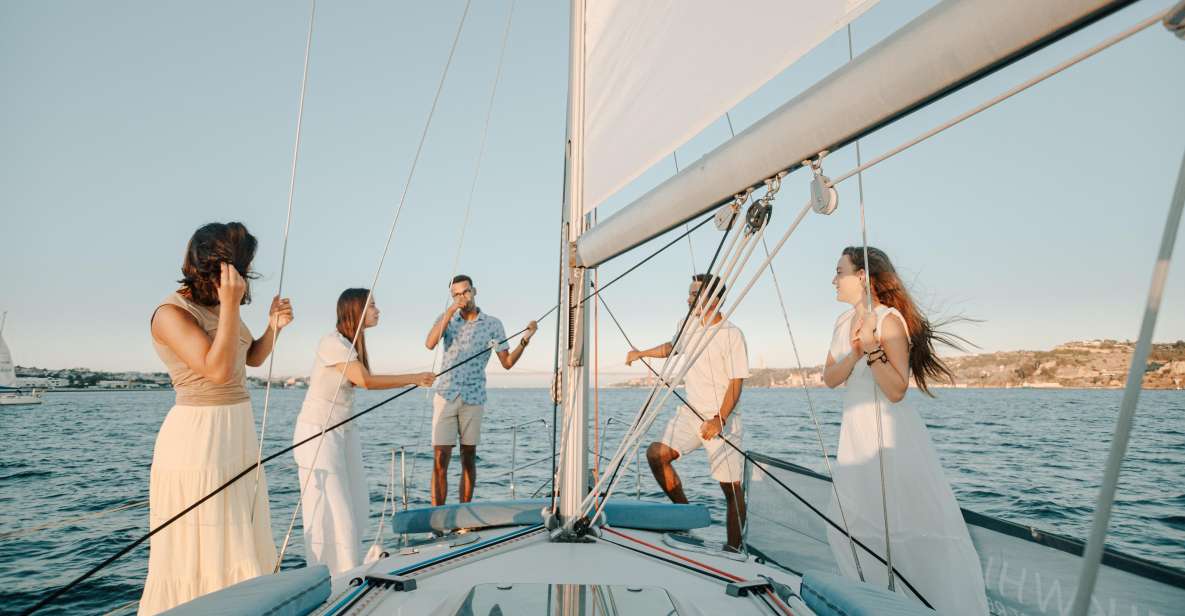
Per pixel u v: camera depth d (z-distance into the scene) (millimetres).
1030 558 1529
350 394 2740
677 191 1149
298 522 5309
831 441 12664
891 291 1916
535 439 13969
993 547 1672
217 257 1821
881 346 1795
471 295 3957
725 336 3137
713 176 1058
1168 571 1189
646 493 6602
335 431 2596
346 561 2459
